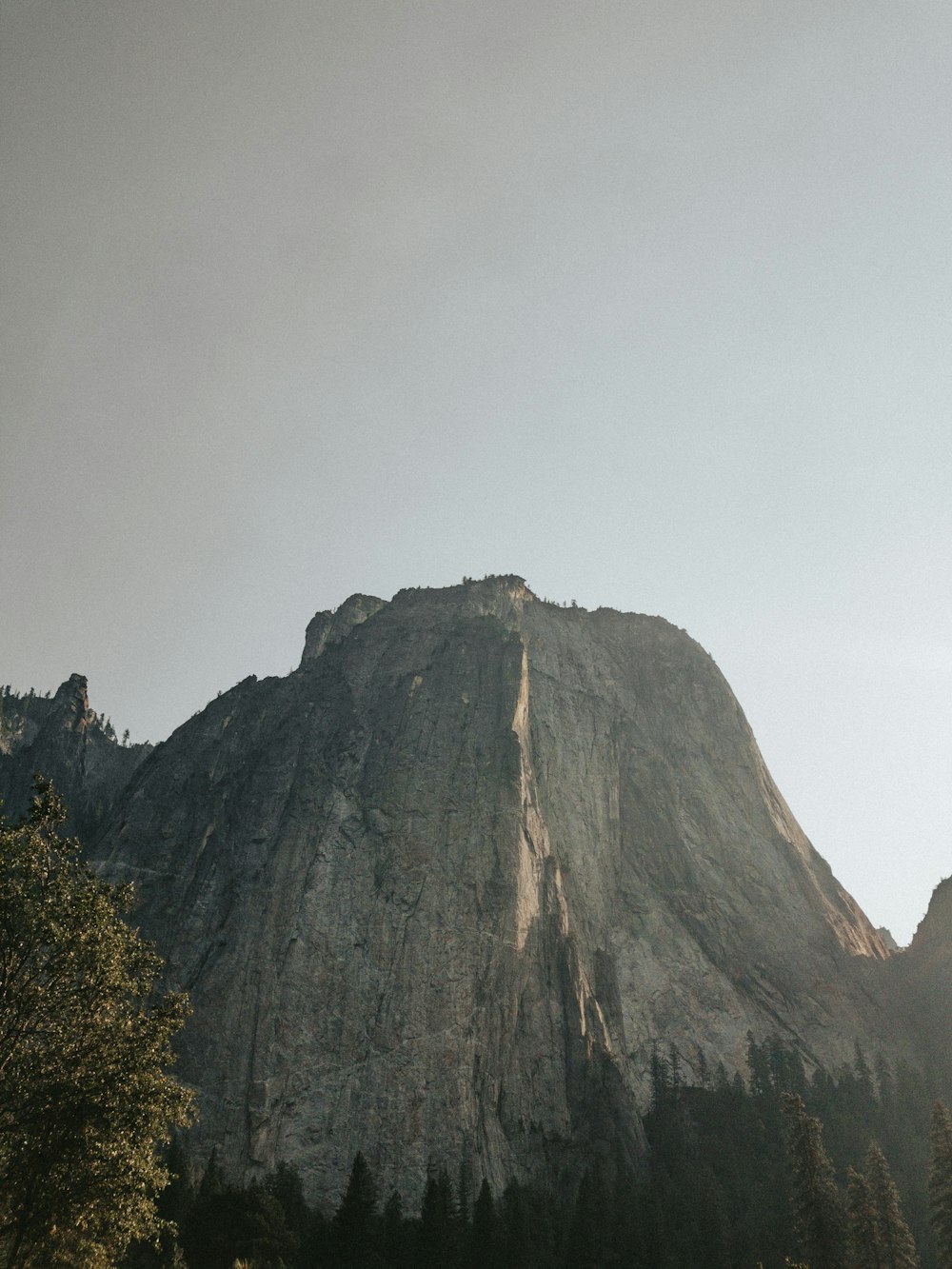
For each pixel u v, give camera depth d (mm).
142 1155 50188
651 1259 114250
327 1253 112562
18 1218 48125
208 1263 106812
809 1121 110562
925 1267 119812
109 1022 51531
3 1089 48625
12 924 49531
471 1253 114438
